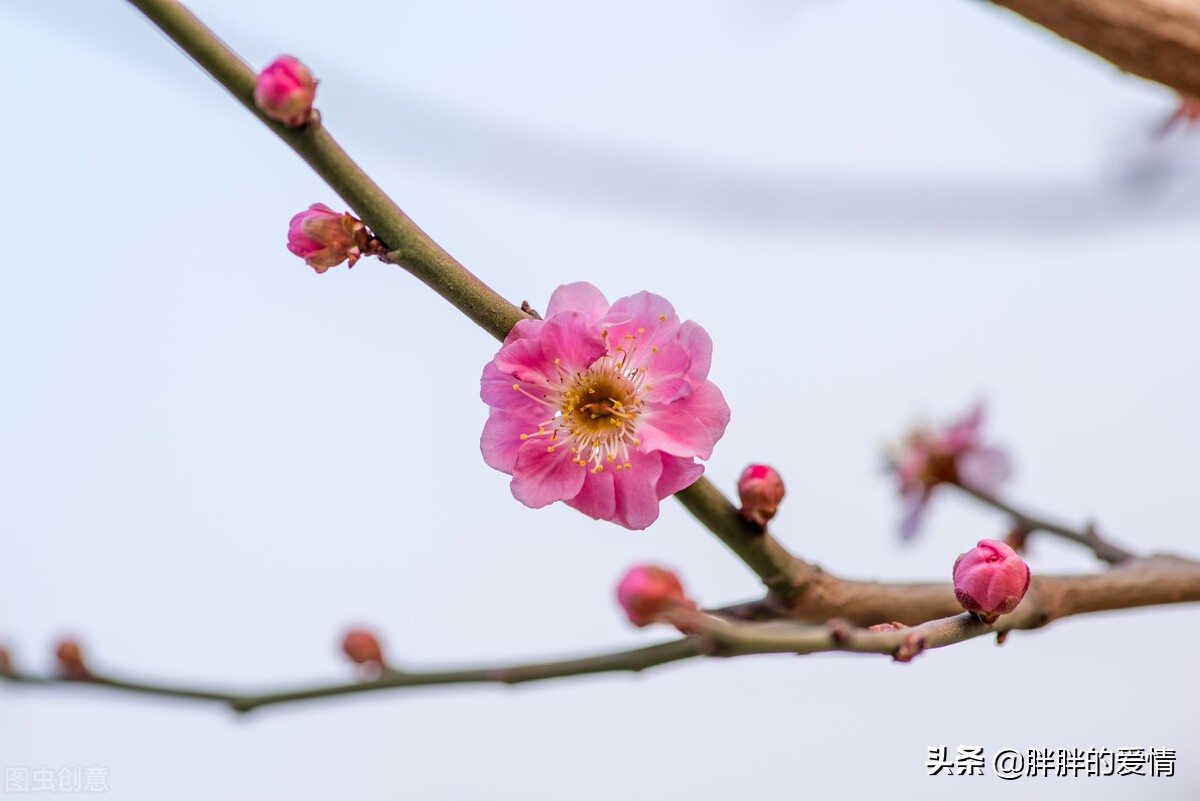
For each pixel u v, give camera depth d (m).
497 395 0.50
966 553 0.49
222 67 0.49
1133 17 0.52
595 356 0.50
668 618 0.47
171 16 0.49
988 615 0.49
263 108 0.49
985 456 0.59
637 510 0.50
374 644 0.52
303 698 0.52
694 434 0.50
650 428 0.50
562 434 0.50
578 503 0.50
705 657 0.49
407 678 0.51
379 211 0.49
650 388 0.50
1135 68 0.52
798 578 0.51
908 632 0.48
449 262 0.50
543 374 0.50
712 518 0.50
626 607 0.47
